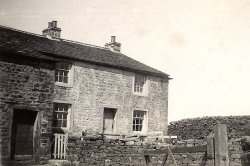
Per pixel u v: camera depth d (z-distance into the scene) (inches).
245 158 337.4
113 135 714.8
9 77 487.2
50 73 538.0
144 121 800.3
